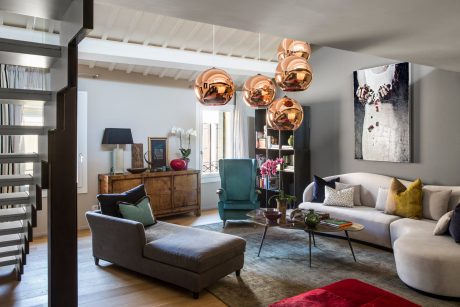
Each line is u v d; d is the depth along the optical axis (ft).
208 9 7.23
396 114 17.35
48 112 6.92
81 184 19.17
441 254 10.41
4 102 7.07
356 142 19.25
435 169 16.16
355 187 17.80
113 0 6.78
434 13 7.47
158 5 7.04
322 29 8.55
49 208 6.64
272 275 12.20
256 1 6.82
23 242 10.90
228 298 10.47
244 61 20.21
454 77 15.42
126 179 19.10
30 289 11.41
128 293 10.89
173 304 10.16
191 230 13.15
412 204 14.83
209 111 24.11
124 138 19.53
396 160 17.46
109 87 20.11
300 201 21.47
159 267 11.28
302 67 10.52
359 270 12.64
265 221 13.97
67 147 6.61
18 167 16.22
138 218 13.51
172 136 22.45
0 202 8.21
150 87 21.56
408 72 16.80
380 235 14.85
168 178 20.67
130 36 16.12
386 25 8.22
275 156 23.12
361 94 18.86
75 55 5.61
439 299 10.37
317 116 21.67
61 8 5.42
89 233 18.13
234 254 11.73
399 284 11.44
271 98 12.06
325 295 7.46
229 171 20.68
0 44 5.63
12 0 5.12
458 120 15.34
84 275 12.34
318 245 15.61
